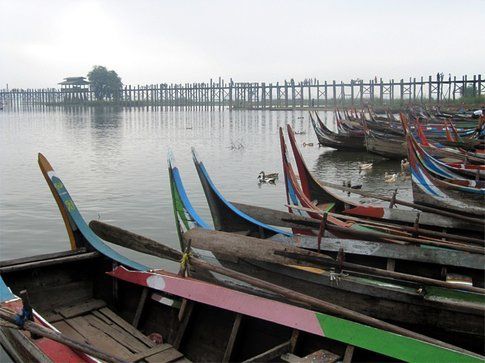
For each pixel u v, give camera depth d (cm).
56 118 9331
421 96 10156
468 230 1220
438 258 929
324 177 2584
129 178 2441
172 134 5253
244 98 13550
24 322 638
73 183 2308
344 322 671
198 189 2155
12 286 863
